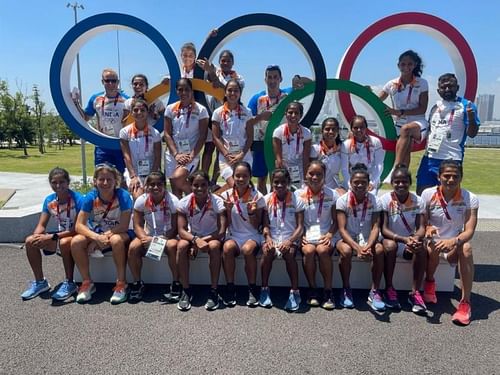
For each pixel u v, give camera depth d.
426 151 4.58
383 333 3.07
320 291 3.83
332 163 4.46
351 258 3.64
